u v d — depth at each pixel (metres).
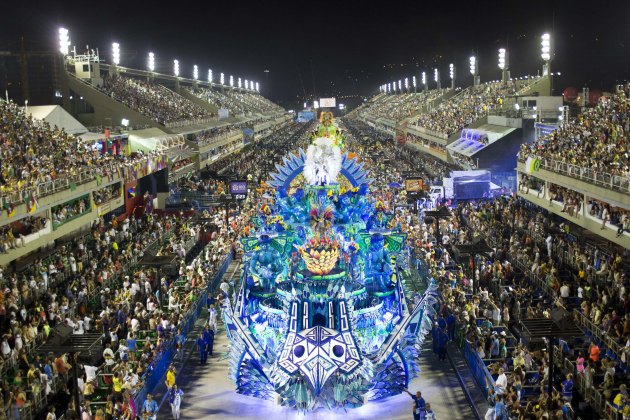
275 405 30.38
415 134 133.62
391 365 31.11
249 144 154.38
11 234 41.91
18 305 38.09
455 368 33.78
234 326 32.31
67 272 46.41
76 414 25.88
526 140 80.56
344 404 29.27
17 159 48.59
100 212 57.69
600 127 56.88
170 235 63.84
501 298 40.56
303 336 30.00
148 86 127.12
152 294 42.59
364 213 36.03
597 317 34.94
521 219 61.19
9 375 30.94
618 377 29.64
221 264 51.06
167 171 79.38
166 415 29.33
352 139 159.88
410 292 46.00
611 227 44.53
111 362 32.47
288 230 35.25
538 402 26.08
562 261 48.81
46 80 88.56
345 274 32.97
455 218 61.19
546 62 108.19
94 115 92.19
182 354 35.75
